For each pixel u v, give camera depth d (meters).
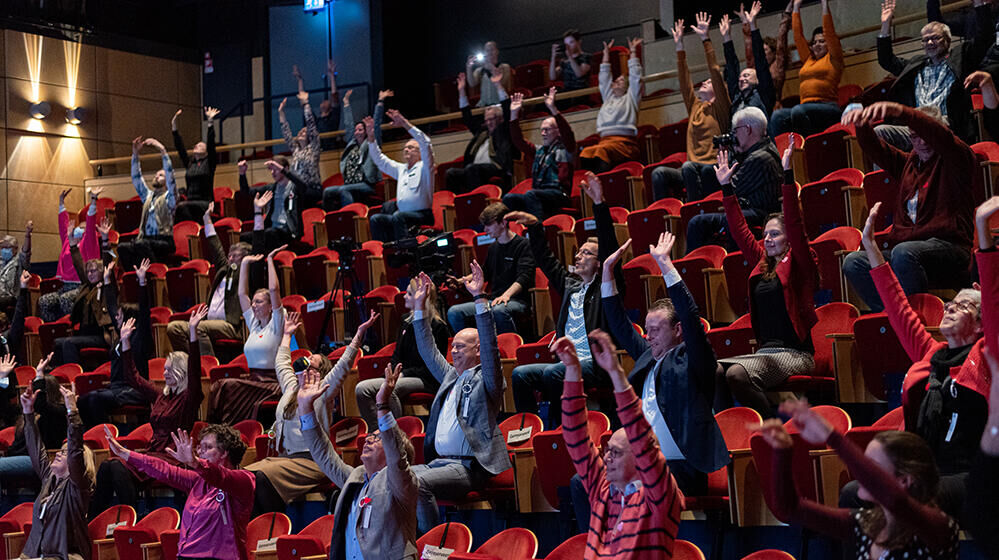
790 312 4.96
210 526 5.29
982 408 3.47
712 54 7.96
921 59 6.67
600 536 3.54
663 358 4.49
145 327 7.71
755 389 4.70
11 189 12.88
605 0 13.23
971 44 6.49
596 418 5.15
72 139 13.48
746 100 7.75
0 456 7.66
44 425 7.55
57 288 10.55
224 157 14.59
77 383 8.04
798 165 7.28
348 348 5.93
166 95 14.62
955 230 4.97
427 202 8.73
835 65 7.96
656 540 3.32
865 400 4.85
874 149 5.30
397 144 11.43
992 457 2.37
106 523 6.31
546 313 6.76
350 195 9.86
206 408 7.32
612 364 3.33
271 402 6.78
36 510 6.24
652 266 6.59
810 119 7.64
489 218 6.88
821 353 5.23
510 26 13.94
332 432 6.09
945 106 6.43
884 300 3.97
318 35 14.33
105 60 13.96
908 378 3.82
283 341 6.32
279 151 14.27
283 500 5.79
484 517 5.44
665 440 4.41
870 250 3.99
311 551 5.10
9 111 12.97
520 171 9.41
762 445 4.25
